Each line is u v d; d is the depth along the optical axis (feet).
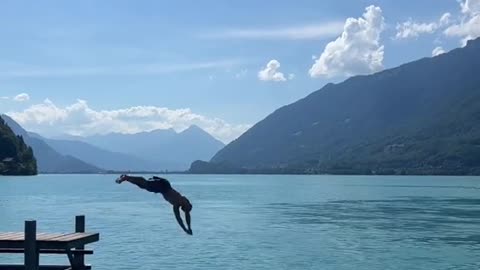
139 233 158.61
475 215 225.56
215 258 117.19
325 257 119.75
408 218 212.43
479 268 108.99
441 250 130.72
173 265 109.09
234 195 393.91
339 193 424.46
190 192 440.45
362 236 156.15
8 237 63.16
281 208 263.90
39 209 252.83
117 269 104.88
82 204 287.28
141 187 47.16
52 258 112.98
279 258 118.01
